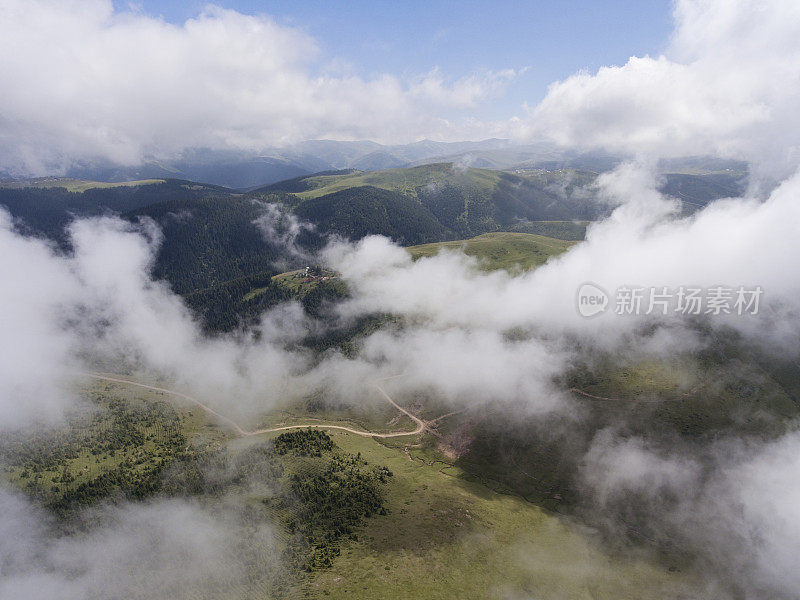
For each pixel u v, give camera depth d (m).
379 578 100.88
